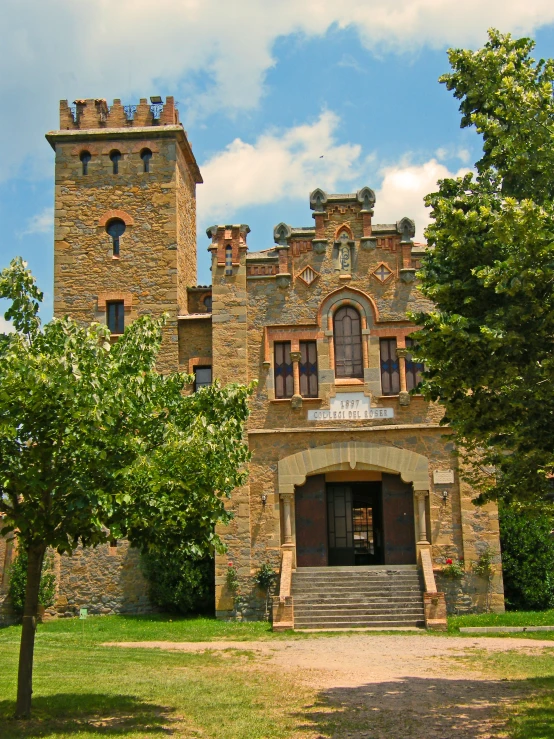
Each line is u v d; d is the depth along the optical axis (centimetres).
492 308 1400
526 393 1349
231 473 1402
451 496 2783
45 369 1176
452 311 1431
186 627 2520
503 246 1391
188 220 3384
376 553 3055
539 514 1722
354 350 2903
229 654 1997
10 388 1162
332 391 2855
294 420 2848
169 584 2780
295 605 2567
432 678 1644
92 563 2873
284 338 2900
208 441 1327
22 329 1363
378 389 2850
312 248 2947
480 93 1470
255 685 1575
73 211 3122
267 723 1269
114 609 2844
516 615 2591
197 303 3300
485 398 1398
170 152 3148
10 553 2895
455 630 2386
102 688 1521
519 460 1441
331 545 2950
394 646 2112
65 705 1356
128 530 1302
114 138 3164
